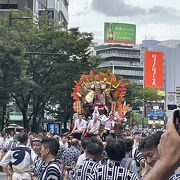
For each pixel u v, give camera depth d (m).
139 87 72.25
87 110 21.45
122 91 21.62
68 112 46.81
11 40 33.34
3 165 9.48
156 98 77.88
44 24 41.47
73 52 39.97
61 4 93.12
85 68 40.06
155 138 4.27
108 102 21.33
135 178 4.91
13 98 40.72
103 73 21.80
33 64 39.59
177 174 3.53
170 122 1.94
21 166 9.01
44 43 39.50
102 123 20.36
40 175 6.71
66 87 39.94
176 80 104.56
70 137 18.58
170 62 103.56
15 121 49.72
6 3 67.94
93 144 6.43
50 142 6.75
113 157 5.04
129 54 148.50
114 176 4.90
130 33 150.88
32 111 44.53
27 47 39.09
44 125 55.81
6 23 39.16
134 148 11.06
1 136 24.70
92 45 41.62
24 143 9.33
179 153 1.88
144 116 90.81
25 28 40.25
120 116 21.20
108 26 149.75
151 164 4.31
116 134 20.14
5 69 32.44
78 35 40.50
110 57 146.62
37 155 8.42
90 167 6.04
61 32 39.72
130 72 147.12
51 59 39.78
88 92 21.31
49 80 40.22
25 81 33.75
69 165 11.21
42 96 41.03
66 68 39.44
